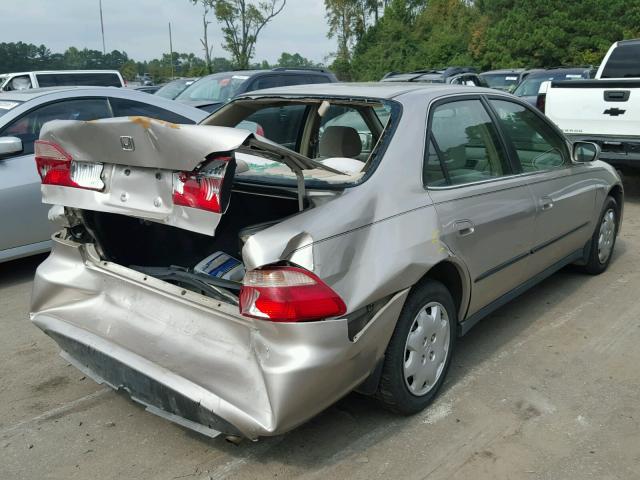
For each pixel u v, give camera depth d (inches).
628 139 298.0
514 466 112.7
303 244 98.8
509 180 151.9
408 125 127.3
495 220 140.6
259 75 392.5
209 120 161.8
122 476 112.2
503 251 146.6
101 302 124.4
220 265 123.1
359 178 114.7
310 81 419.5
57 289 130.5
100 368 117.6
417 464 113.7
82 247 128.8
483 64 1536.7
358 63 1904.5
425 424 125.8
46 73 518.0
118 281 121.1
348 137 157.5
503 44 1480.1
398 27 1834.4
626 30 1305.4
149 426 127.9
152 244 140.6
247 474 111.7
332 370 99.2
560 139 182.9
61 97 233.1
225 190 92.9
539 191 161.8
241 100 159.5
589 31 1360.7
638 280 208.2
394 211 115.0
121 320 118.3
